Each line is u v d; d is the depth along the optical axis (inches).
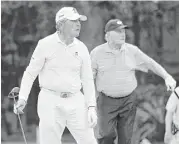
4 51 1422.2
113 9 1344.7
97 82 802.2
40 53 686.5
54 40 687.1
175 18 1369.3
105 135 799.7
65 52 686.5
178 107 776.3
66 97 692.1
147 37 1375.5
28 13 1387.8
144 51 1387.8
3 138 1421.0
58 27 691.4
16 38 1411.2
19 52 1422.2
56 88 687.1
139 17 1353.3
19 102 685.9
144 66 810.8
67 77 687.7
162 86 1354.6
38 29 1391.5
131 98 802.2
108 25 783.1
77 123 697.0
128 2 1341.0
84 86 707.4
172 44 1391.5
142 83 1370.6
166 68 1403.8
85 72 703.7
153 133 1251.8
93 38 1364.4
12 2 1376.7
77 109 695.1
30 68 691.4
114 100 800.3
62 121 700.0
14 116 1433.3
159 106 1312.7
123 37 779.4
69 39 689.0
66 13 684.7
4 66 1428.4
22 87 692.1
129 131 805.9
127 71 790.5
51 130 693.3
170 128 788.0
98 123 809.5
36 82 1365.7
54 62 685.9
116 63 787.4
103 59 788.6
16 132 1435.8
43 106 692.7
